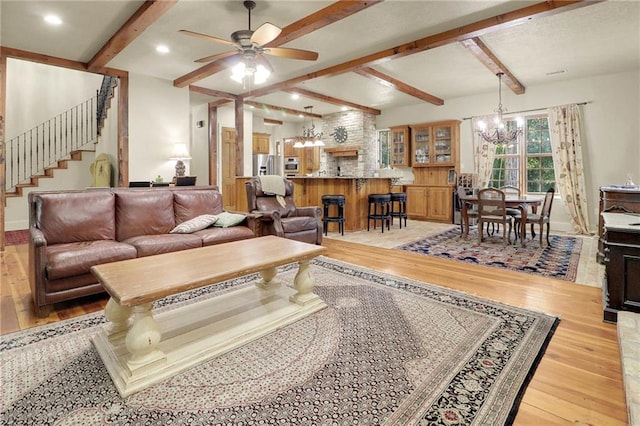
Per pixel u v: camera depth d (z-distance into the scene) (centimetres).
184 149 604
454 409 153
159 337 179
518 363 189
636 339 201
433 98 737
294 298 262
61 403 157
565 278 341
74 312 265
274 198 488
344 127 926
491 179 729
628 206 377
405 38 430
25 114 699
